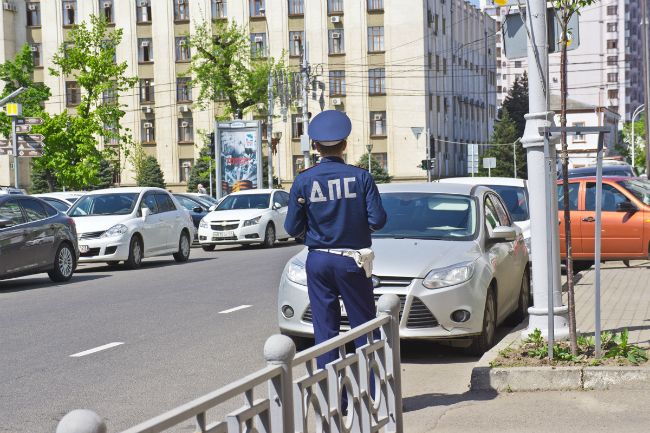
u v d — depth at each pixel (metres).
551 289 8.77
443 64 89.88
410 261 10.35
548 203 8.83
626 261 19.77
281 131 84.12
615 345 9.27
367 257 7.29
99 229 23.08
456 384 9.05
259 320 13.40
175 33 85.06
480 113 107.69
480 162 106.94
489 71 113.12
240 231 30.66
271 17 84.31
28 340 11.81
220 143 49.25
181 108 84.62
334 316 7.43
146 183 82.38
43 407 8.16
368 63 83.19
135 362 10.24
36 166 60.16
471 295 10.23
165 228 24.95
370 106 83.56
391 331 6.50
